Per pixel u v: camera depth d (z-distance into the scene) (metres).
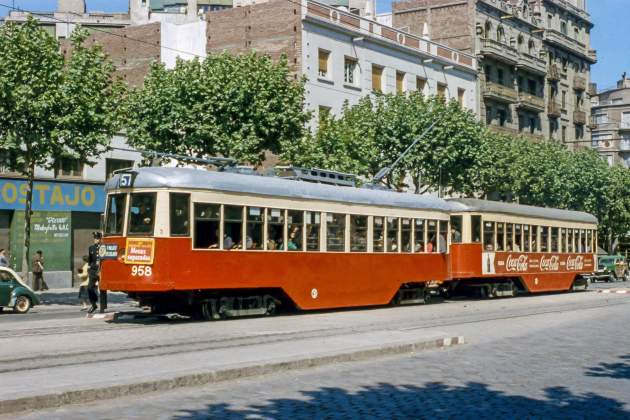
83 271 25.05
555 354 13.80
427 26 56.31
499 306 26.72
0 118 25.25
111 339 14.69
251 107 31.30
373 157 37.94
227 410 8.31
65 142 25.89
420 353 13.59
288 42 44.50
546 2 72.94
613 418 8.52
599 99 105.50
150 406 8.38
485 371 11.66
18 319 20.92
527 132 68.25
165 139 31.83
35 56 25.62
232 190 19.47
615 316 22.69
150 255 18.08
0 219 34.72
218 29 48.00
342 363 12.06
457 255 30.19
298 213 21.34
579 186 57.69
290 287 20.98
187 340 14.61
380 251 24.31
